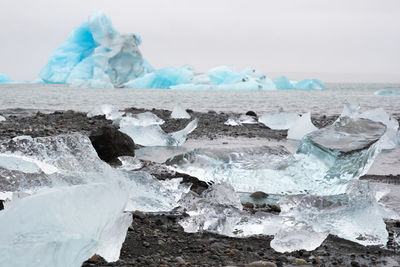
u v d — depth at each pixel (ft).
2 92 88.28
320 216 9.04
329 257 7.59
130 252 7.39
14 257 4.73
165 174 13.46
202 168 12.46
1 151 9.46
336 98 76.95
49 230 5.02
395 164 16.29
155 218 9.37
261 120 27.02
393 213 9.98
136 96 77.30
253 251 7.78
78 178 9.04
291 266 7.01
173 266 6.80
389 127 21.59
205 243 8.04
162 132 19.93
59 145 9.75
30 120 28.35
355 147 10.91
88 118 29.60
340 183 11.30
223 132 24.63
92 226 5.42
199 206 9.68
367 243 8.25
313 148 11.30
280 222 8.86
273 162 12.06
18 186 9.07
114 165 14.88
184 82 119.34
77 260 5.16
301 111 44.01
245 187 12.07
